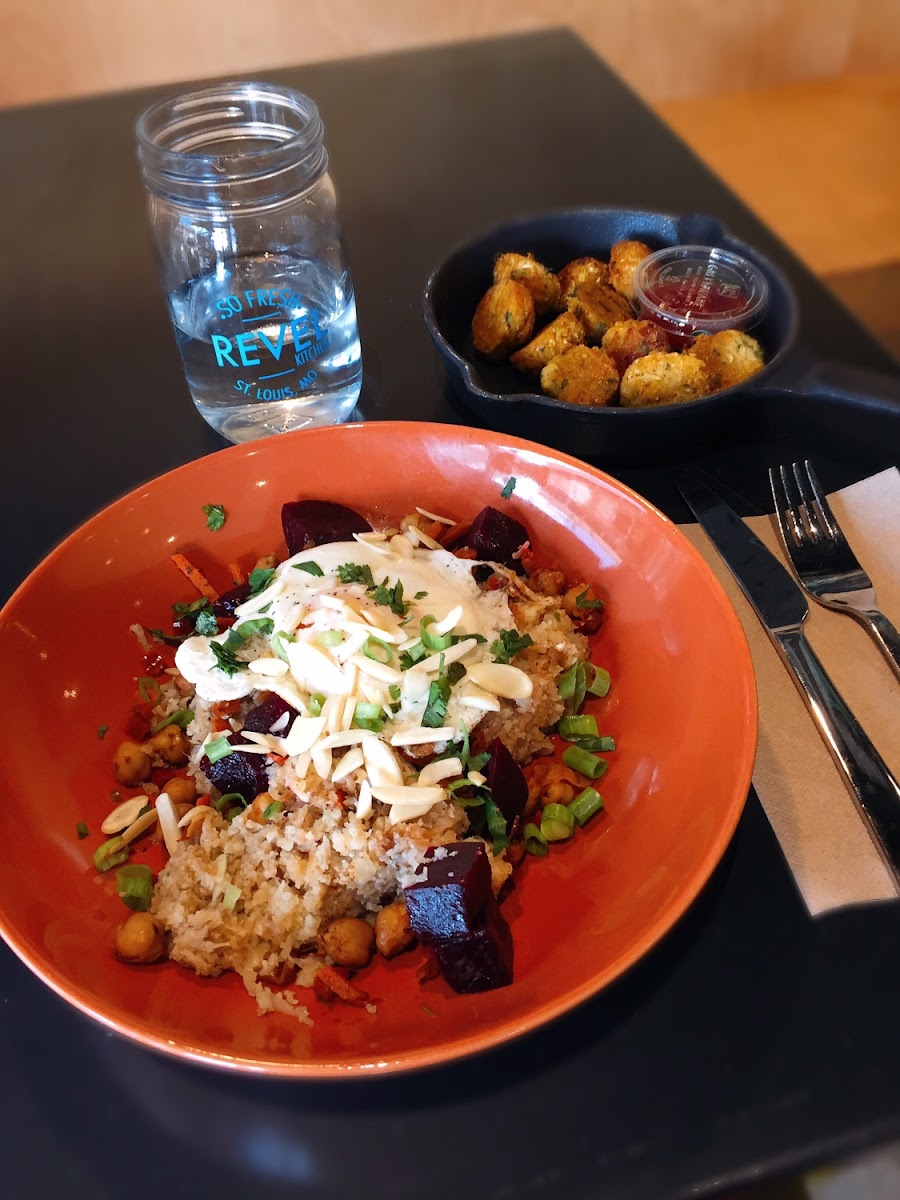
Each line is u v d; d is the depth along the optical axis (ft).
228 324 1.26
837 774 1.02
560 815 0.98
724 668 0.97
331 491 1.23
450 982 0.85
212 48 3.54
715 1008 0.87
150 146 1.18
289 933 0.92
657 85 3.76
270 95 1.29
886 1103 0.81
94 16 3.38
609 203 2.00
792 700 1.09
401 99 2.38
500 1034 0.73
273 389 1.32
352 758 0.96
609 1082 0.83
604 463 1.41
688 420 1.30
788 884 0.96
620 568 1.13
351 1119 0.82
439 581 1.11
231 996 0.88
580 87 2.39
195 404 1.51
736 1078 0.83
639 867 0.90
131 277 1.82
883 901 0.93
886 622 1.14
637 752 1.02
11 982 0.91
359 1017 0.86
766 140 3.44
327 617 1.03
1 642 1.01
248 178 1.17
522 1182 0.78
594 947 0.83
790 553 1.24
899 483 1.28
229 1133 0.82
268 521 1.23
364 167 2.15
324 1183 0.79
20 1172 0.80
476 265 1.64
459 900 0.81
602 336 1.57
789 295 1.49
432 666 0.99
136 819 0.99
